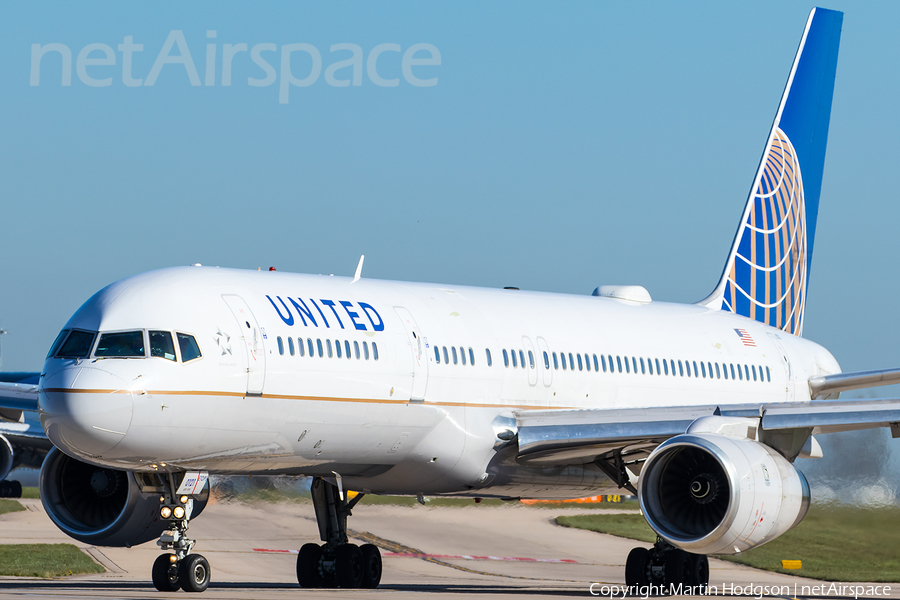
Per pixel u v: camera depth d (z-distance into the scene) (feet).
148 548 367.25
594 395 289.74
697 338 327.67
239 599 193.36
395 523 463.42
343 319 237.66
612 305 318.04
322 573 265.54
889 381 345.92
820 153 400.06
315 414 226.99
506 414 265.34
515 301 288.71
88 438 199.72
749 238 372.79
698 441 221.66
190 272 224.74
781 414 232.73
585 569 360.89
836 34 402.72
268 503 419.74
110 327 207.21
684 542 220.64
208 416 210.18
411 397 244.22
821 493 416.46
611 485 289.12
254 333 219.20
